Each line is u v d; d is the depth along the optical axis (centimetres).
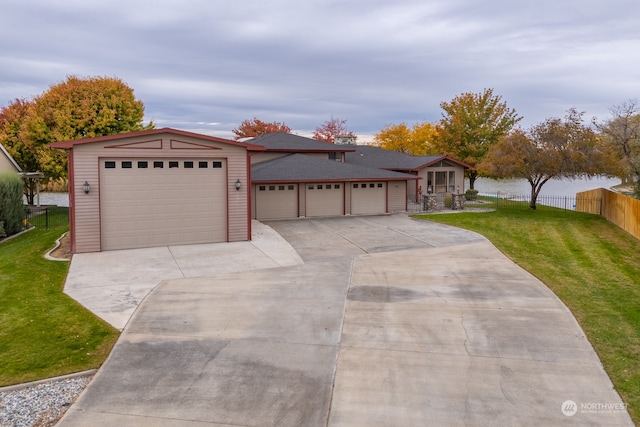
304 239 1884
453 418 601
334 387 680
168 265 1401
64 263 1420
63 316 955
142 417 602
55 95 3356
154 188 1656
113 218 1614
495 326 907
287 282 1220
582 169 2623
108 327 904
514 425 586
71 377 716
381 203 2777
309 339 852
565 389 671
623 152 3002
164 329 898
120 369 735
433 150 4434
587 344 820
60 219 2697
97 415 606
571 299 1077
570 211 2956
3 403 641
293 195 2550
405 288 1166
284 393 663
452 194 2964
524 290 1144
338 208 2664
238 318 956
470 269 1359
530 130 2962
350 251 1638
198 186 1712
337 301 1062
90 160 1567
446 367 740
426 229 2142
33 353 786
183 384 689
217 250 1614
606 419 596
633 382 686
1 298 1059
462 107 3969
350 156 3728
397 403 637
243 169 1764
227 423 589
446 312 987
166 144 1658
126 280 1237
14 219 2162
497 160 2714
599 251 1683
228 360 767
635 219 2011
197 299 1077
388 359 769
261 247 1667
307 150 3247
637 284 1221
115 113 3400
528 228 2197
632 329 890
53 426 586
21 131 3334
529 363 752
